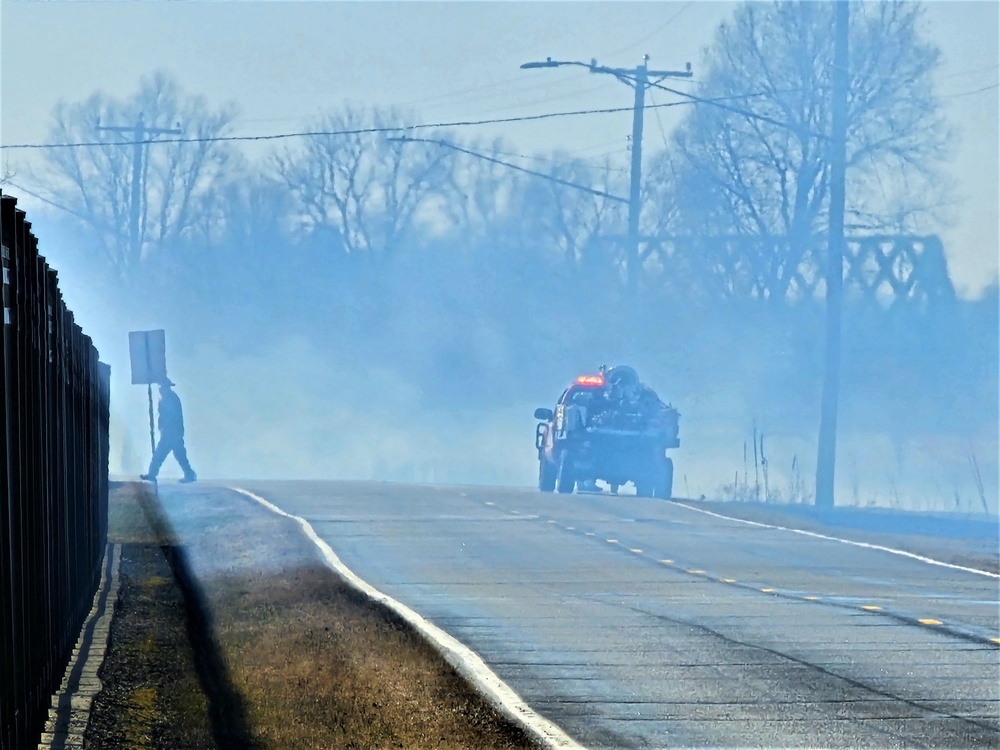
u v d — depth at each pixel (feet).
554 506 331.57
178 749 101.04
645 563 222.28
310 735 106.73
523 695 120.98
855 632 154.30
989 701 119.03
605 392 397.19
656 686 125.08
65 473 124.77
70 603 130.11
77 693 111.45
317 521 280.72
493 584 195.21
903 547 250.98
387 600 174.29
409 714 113.70
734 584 196.95
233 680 127.03
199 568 220.84
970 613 169.17
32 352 94.84
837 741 104.94
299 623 161.89
